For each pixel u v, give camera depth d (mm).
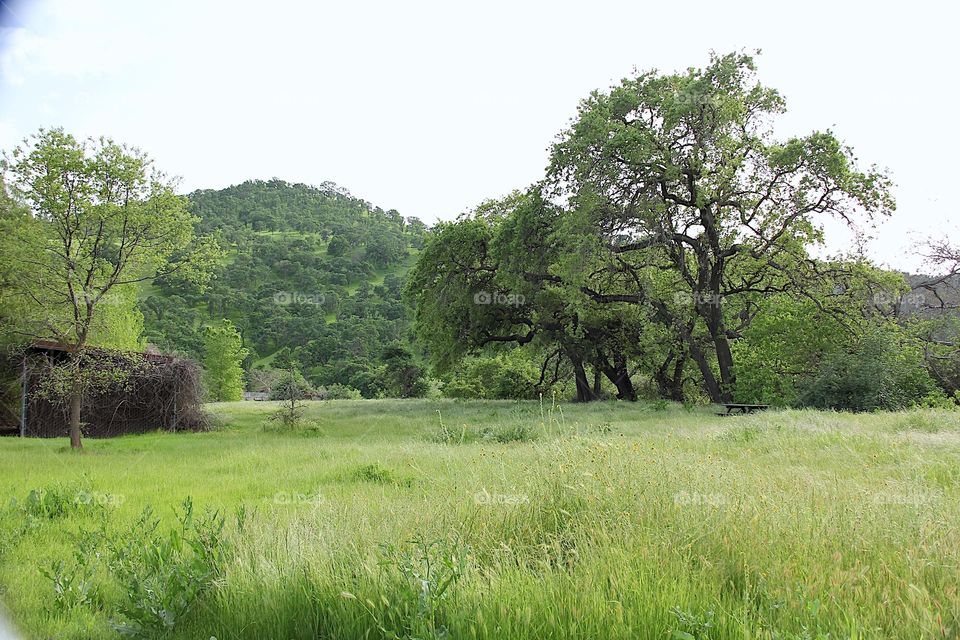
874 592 3973
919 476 8094
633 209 27125
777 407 24547
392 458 12984
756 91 27531
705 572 4281
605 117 27891
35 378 22516
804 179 26500
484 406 34250
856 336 25109
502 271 32281
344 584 4293
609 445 7469
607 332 37188
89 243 18328
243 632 4148
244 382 72438
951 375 27828
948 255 29344
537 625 3732
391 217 189125
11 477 11336
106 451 16844
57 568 4910
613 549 4504
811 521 5039
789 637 3320
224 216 158500
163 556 4836
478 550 5016
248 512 7336
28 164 17062
